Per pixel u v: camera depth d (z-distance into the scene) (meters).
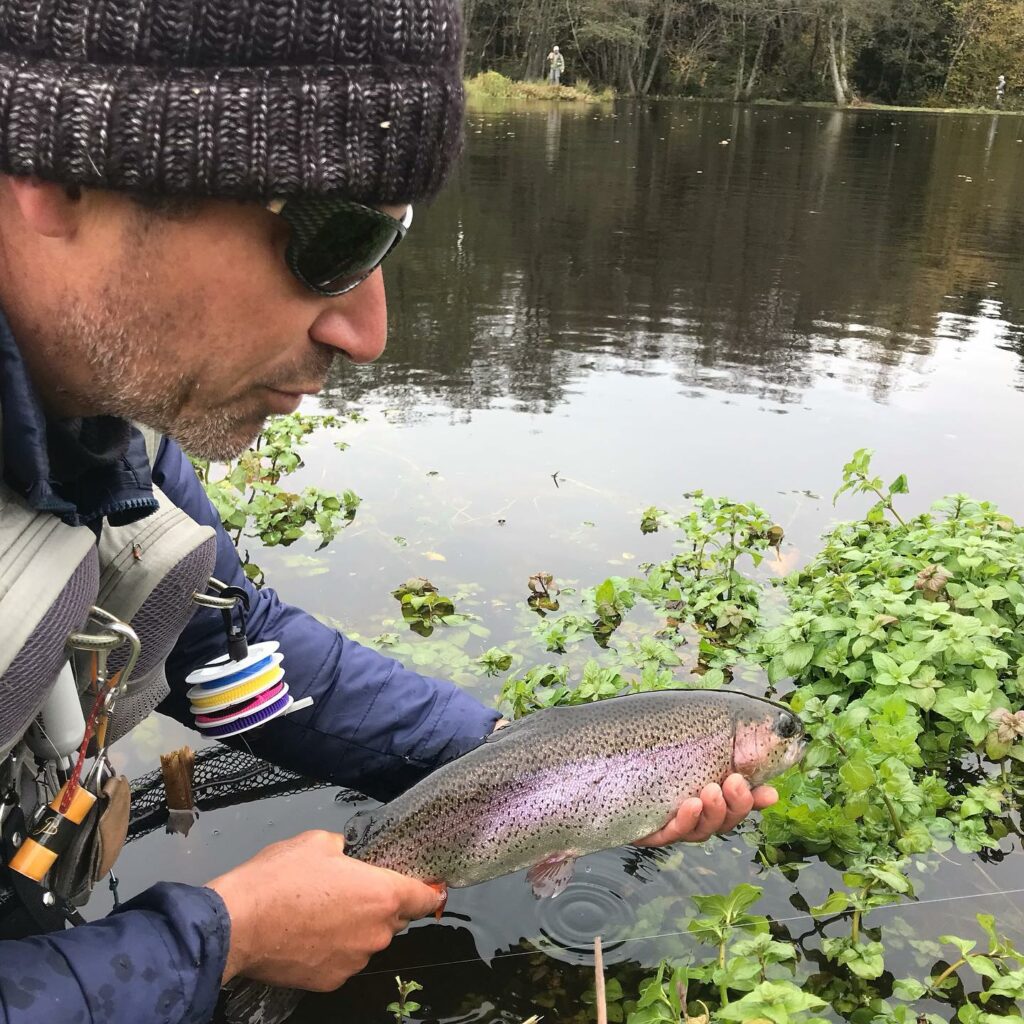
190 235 1.10
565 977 2.18
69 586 1.33
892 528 4.04
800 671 3.29
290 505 4.34
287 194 1.07
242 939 1.62
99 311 1.14
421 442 5.18
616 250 9.47
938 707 2.93
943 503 3.91
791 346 6.79
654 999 1.98
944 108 40.38
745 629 3.59
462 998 2.14
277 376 1.24
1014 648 3.26
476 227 10.42
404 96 1.10
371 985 2.15
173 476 2.09
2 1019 1.28
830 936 2.30
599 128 22.52
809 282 8.41
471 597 3.75
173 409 1.22
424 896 1.97
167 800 2.57
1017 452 5.12
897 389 6.01
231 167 1.04
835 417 5.57
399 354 6.54
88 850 1.67
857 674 3.09
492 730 2.35
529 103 32.56
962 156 18.50
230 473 4.59
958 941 2.07
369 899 1.80
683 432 5.34
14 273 1.16
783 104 39.59
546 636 3.45
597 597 3.60
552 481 4.74
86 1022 1.35
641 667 3.31
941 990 2.17
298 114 1.04
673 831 2.21
